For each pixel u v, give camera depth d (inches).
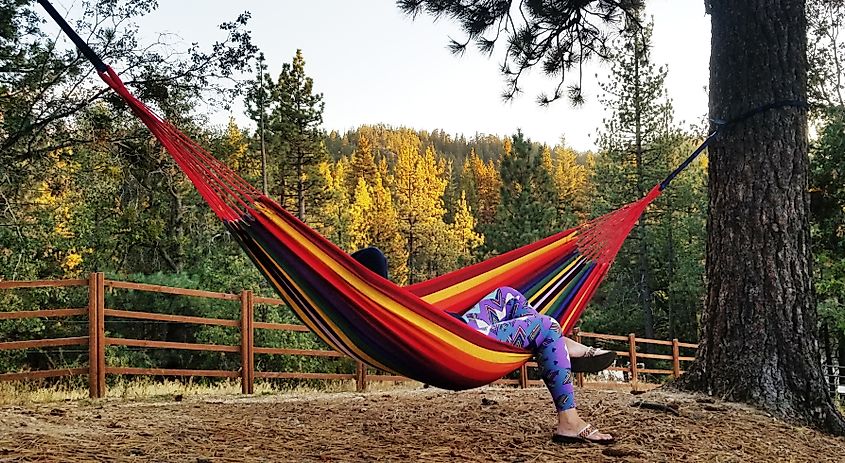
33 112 504.1
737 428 203.0
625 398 241.8
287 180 1171.9
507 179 1053.8
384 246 2241.6
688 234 1005.2
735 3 251.0
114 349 569.3
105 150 558.9
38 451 147.1
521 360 165.5
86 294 613.3
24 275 542.9
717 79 254.5
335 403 239.8
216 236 779.4
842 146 580.7
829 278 599.8
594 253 208.7
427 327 148.3
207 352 590.2
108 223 650.8
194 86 533.0
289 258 152.6
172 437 168.4
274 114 1130.7
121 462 141.9
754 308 241.6
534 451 159.3
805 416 230.7
